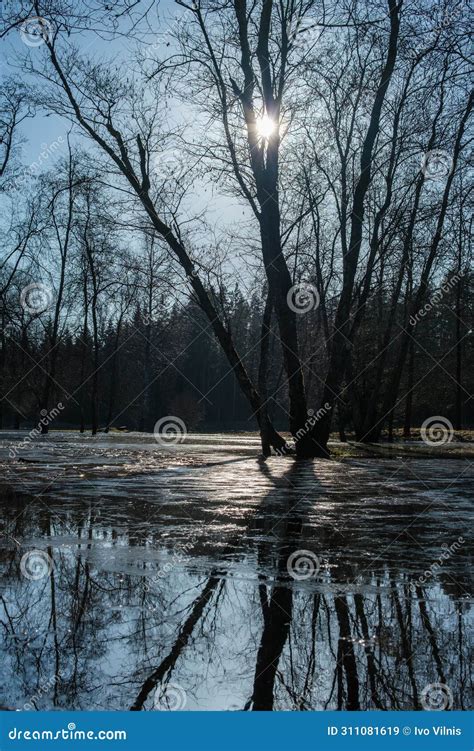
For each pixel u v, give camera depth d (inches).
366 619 161.6
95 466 619.8
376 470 605.3
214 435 1895.9
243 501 380.2
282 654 137.4
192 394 2770.7
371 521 315.3
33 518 309.6
